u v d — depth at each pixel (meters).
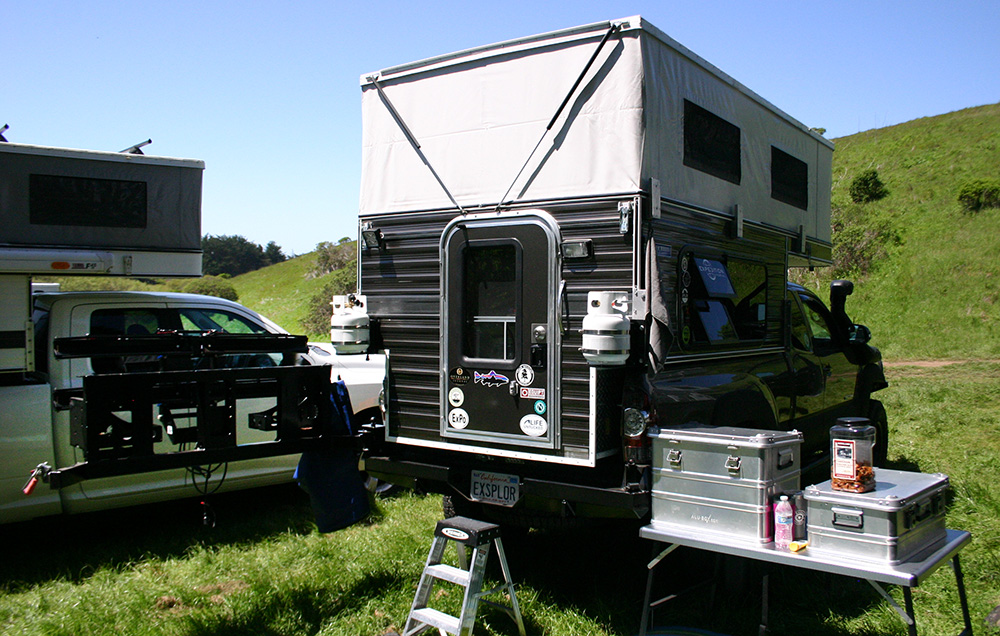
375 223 4.36
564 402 3.58
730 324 4.34
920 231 23.61
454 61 4.04
